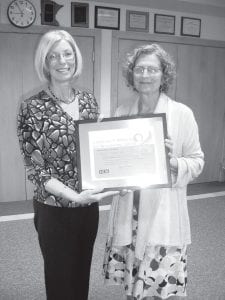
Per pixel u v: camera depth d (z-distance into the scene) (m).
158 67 1.35
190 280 2.33
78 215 1.40
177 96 4.62
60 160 1.35
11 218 3.44
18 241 2.89
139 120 1.33
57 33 1.33
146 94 1.42
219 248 2.82
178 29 4.49
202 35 4.66
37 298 2.10
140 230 1.44
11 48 3.71
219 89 4.89
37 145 1.33
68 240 1.41
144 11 4.25
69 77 1.35
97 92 4.16
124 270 1.56
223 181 5.08
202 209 3.80
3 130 3.83
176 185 1.39
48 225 1.38
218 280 2.34
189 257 2.65
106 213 3.60
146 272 1.46
